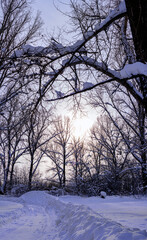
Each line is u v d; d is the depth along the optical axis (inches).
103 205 399.5
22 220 314.5
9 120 575.5
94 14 235.8
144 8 144.2
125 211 286.4
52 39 227.1
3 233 231.0
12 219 315.6
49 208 482.3
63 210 371.6
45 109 232.2
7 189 1181.1
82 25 215.9
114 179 937.5
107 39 223.9
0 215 324.2
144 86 173.2
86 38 225.5
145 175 767.7
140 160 800.9
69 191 1154.0
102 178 1013.2
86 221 184.5
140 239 97.4
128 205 389.1
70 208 324.5
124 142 879.1
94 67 251.1
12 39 453.7
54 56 237.8
